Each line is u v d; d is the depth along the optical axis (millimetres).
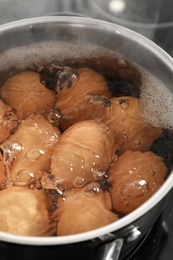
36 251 337
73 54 439
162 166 380
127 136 396
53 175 375
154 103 414
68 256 347
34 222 359
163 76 412
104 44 430
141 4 540
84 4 542
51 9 539
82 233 327
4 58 434
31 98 408
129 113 403
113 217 360
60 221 358
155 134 401
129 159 382
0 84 426
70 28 426
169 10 537
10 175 378
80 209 360
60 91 414
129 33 415
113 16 536
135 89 422
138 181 368
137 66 427
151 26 530
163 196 340
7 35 423
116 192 369
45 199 369
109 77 429
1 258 360
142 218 347
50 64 436
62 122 405
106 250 346
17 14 534
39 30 426
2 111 403
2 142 395
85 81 417
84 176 376
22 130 393
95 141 384
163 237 422
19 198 365
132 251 410
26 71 431
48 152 385
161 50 406
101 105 405
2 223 358
